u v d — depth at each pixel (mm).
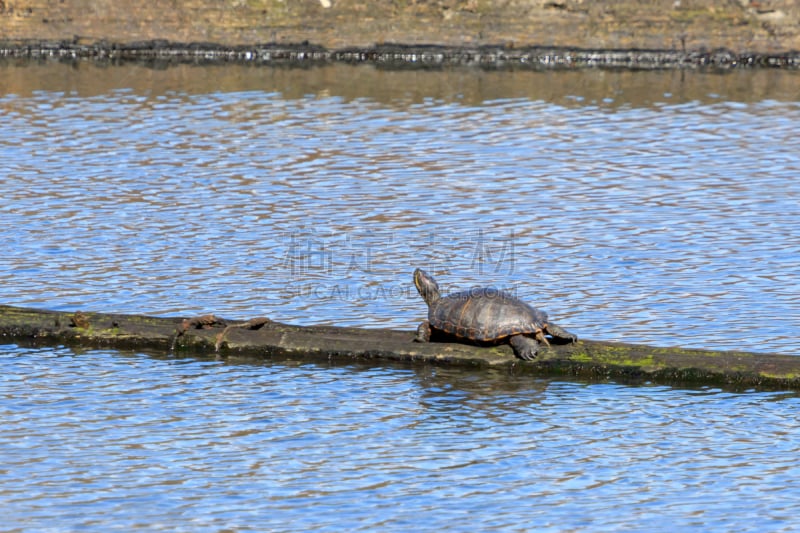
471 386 45156
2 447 39375
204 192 73812
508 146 86625
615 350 46000
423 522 34656
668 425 41562
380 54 124375
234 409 42938
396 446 39812
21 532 33906
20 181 75812
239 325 49250
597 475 37719
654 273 57938
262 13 124125
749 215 68500
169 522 34594
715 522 34688
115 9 124375
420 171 79500
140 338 49156
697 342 48656
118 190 74000
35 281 56531
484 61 123250
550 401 43719
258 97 103688
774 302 53375
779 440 40281
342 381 45719
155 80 111125
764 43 120188
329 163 81500
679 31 121062
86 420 41781
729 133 90500
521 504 35781
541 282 56750
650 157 83250
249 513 35125
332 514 35094
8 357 48094
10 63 119875
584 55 122125
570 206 70875
